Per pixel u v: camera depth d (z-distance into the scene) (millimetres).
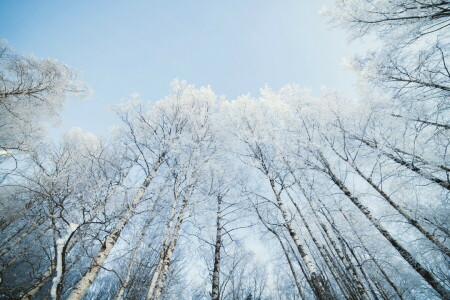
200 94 10641
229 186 9188
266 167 9047
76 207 5223
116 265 8688
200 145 8906
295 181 8461
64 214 4988
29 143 7648
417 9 5223
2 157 7059
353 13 6043
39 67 7707
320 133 8594
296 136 8766
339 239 8125
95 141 10391
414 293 9836
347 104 8523
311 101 9516
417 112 6594
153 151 8375
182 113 9508
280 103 9875
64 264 2475
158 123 9109
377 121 7602
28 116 8133
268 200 8242
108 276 15266
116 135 8414
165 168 8273
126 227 6715
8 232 7441
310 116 9078
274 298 17828
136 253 6949
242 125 10094
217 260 7570
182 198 7906
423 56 5992
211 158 9062
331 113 8539
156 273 5934
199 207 7652
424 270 5695
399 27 5777
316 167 8242
